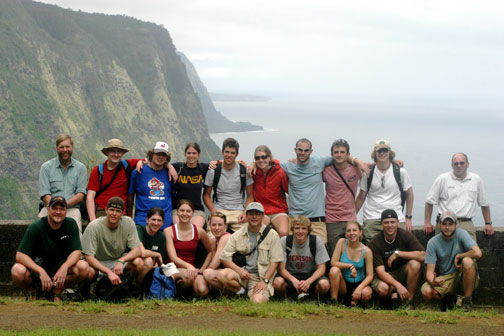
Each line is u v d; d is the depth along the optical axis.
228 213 12.21
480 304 12.88
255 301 10.61
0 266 12.78
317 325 8.68
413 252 11.20
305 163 12.24
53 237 10.32
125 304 9.82
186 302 10.34
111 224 10.55
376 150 12.24
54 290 10.27
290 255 11.22
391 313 9.73
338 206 12.28
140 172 11.81
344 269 11.14
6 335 7.38
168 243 11.20
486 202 12.36
